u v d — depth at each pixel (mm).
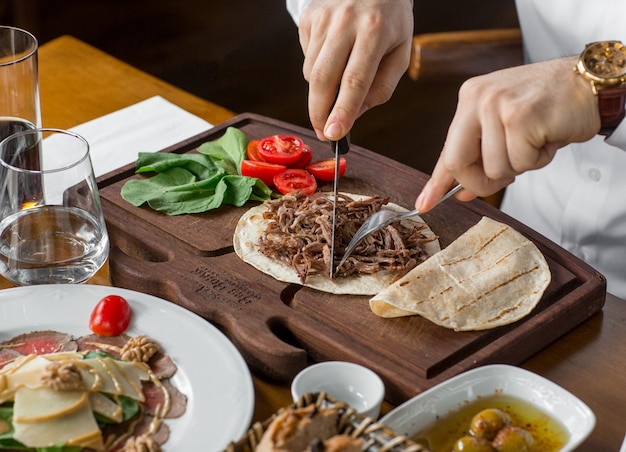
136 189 1286
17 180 1118
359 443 900
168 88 1547
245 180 1288
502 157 1046
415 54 1501
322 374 1028
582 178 1428
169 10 2896
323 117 1223
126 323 1092
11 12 2660
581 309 1149
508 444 967
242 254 1200
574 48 1431
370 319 1122
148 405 1025
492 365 1027
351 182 1321
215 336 1081
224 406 1021
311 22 1250
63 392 992
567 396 1002
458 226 1250
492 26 2809
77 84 1539
